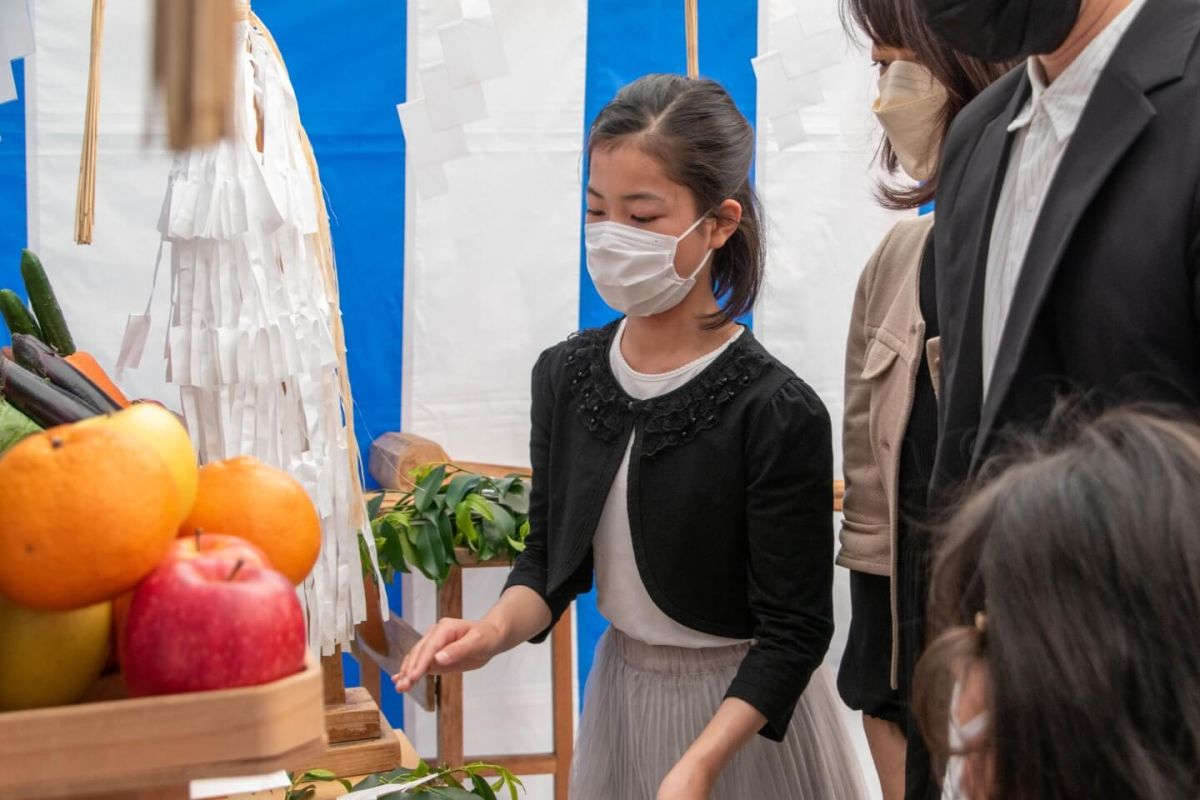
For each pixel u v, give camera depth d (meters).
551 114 2.06
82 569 0.54
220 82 0.47
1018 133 1.02
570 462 1.37
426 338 2.08
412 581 2.17
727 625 1.31
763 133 2.12
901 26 1.22
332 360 1.32
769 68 1.75
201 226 1.23
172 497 0.57
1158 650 0.56
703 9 2.09
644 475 1.29
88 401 0.95
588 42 2.06
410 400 2.09
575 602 2.22
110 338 1.94
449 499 1.79
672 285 1.29
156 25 0.47
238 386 1.27
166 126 0.47
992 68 1.18
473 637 1.29
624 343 1.38
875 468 1.47
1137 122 0.86
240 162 1.25
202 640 0.53
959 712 0.63
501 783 1.21
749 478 1.27
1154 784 0.54
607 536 1.34
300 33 1.98
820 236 2.16
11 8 1.44
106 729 0.51
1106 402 0.88
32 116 1.87
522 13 2.02
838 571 2.30
